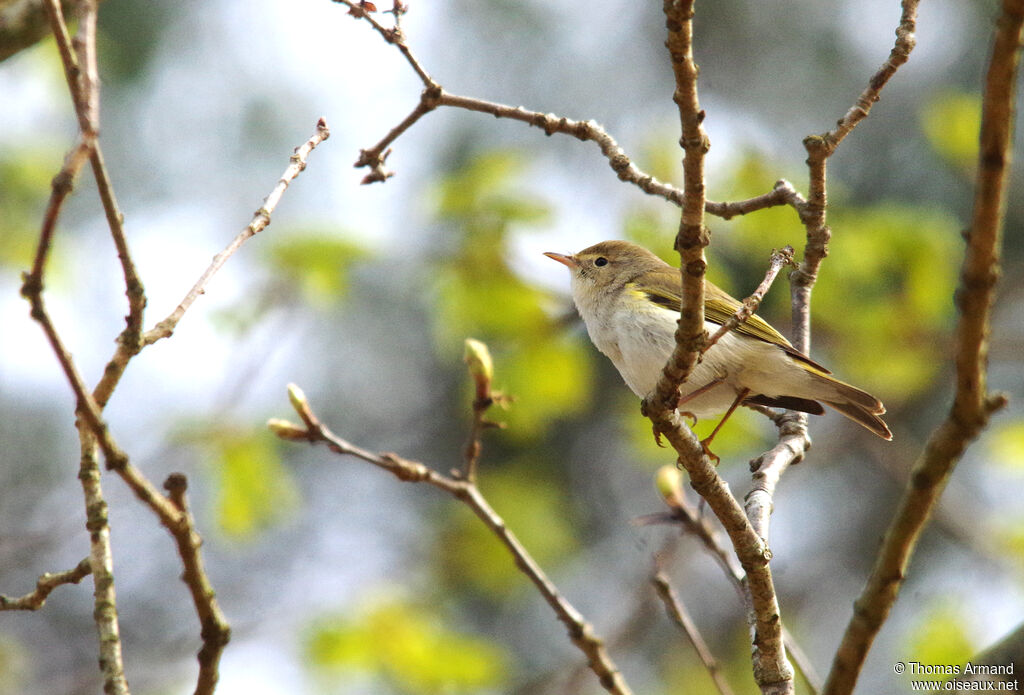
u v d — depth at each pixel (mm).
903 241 11633
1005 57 3404
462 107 6980
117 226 4422
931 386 13578
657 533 11508
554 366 11016
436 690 10125
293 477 13992
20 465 13461
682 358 4863
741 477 12641
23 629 13562
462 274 11016
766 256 11312
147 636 13266
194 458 10984
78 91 3912
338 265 11188
